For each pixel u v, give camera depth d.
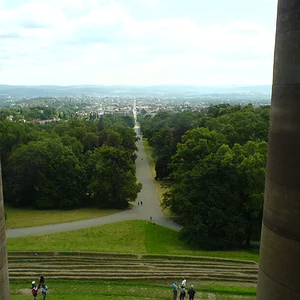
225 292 27.42
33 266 33.34
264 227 14.21
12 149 82.06
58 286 28.31
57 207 70.00
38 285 28.17
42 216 60.78
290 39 12.33
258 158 43.66
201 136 59.00
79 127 108.44
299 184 12.41
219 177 44.84
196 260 37.53
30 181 70.81
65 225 53.53
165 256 38.25
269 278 13.75
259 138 69.56
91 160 74.69
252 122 74.50
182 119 137.62
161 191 76.06
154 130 144.50
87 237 47.41
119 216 58.94
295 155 12.45
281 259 13.18
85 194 71.38
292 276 12.84
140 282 29.31
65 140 85.31
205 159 46.81
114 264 34.72
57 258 37.19
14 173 71.62
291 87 12.40
